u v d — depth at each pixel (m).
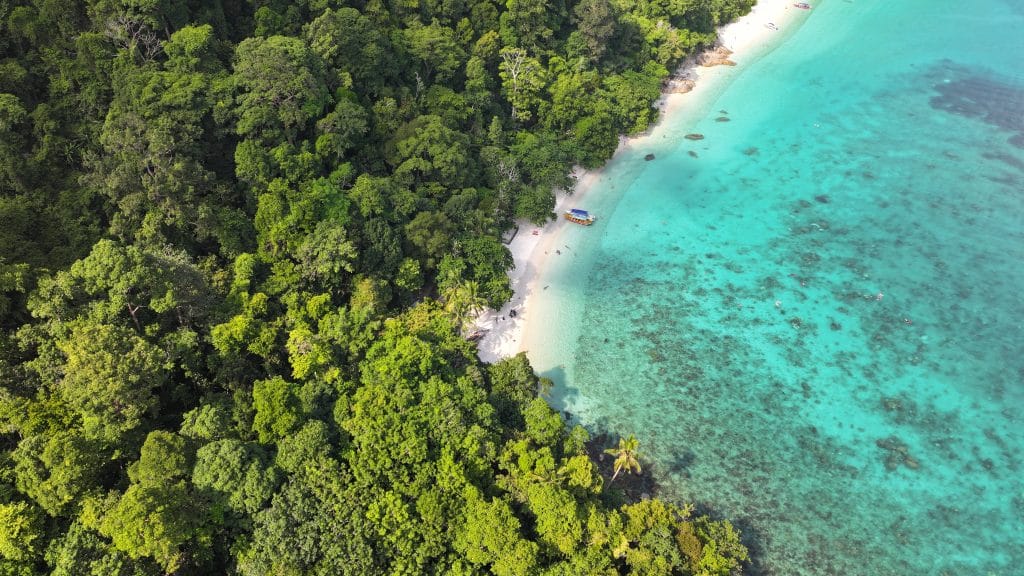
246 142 68.50
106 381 45.06
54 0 68.25
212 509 44.31
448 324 66.38
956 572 56.47
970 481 62.84
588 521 48.56
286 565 43.09
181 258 58.47
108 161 62.38
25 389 48.09
